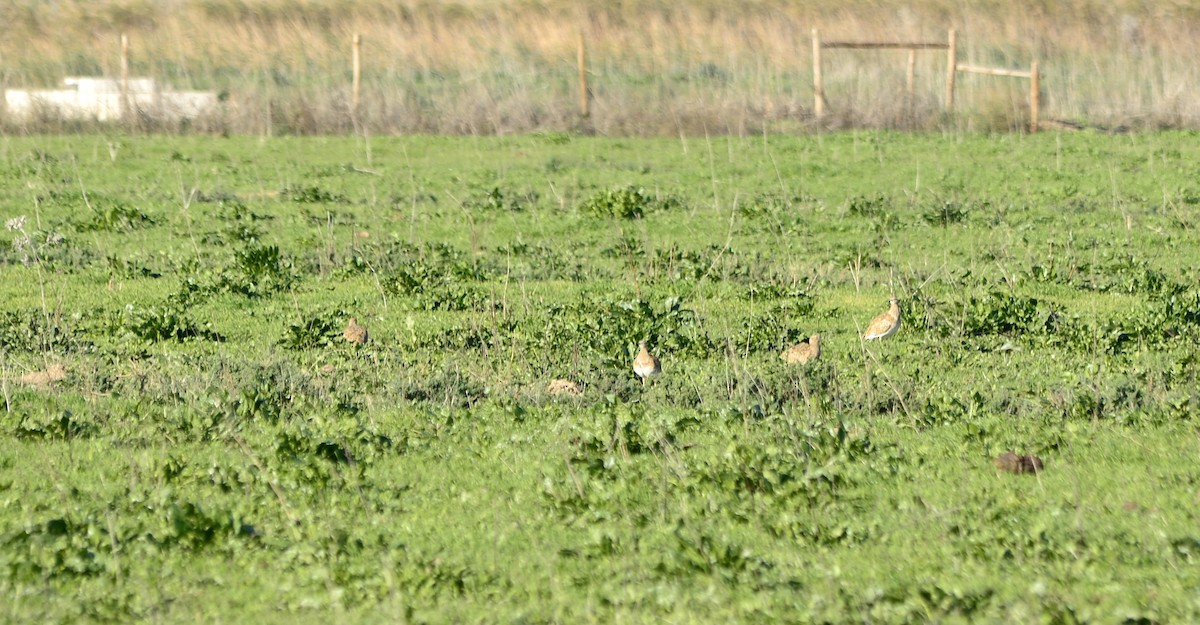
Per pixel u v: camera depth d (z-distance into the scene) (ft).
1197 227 265.34
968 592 90.38
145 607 89.71
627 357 161.17
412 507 109.09
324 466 115.96
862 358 163.02
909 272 212.43
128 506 107.86
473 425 131.75
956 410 137.08
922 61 483.92
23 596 90.89
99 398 138.72
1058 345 170.71
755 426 130.93
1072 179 322.14
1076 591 92.07
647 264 222.69
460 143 379.76
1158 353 167.32
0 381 144.05
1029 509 108.06
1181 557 98.02
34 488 112.68
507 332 174.40
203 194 291.17
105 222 250.98
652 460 120.47
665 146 377.50
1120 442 127.24
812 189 309.83
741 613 88.22
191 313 185.26
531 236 254.88
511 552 99.96
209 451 123.13
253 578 94.73
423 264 215.51
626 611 88.74
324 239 244.83
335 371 153.17
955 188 309.83
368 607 90.02
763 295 199.93
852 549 100.63
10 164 319.88
